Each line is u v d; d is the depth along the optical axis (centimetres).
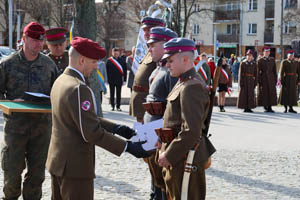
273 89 1449
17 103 435
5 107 404
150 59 520
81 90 339
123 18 5025
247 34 5128
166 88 453
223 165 705
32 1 3872
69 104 337
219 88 1435
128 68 1411
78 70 357
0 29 4931
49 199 525
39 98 452
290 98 1439
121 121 1143
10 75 468
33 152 474
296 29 4416
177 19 3203
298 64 1443
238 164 714
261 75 1455
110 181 602
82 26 925
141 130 406
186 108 340
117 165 686
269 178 636
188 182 349
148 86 519
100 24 4906
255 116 1341
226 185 599
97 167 672
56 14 4134
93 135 338
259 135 994
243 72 1438
